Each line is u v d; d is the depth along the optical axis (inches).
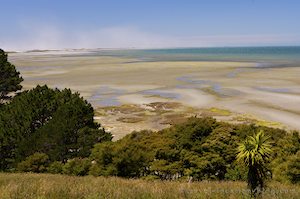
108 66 6279.5
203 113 2320.4
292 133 1015.0
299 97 2726.4
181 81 3878.0
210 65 6053.2
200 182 862.5
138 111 2464.3
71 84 3833.7
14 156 1282.0
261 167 539.5
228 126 1087.0
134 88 3462.1
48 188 623.8
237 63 6476.4
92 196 566.3
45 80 4217.5
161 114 2357.3
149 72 4960.6
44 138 1234.6
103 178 893.8
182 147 1061.1
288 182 866.8
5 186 665.0
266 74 4306.1
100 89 3447.3
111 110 2509.8
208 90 3198.8
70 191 615.2
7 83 2058.3
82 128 1270.9
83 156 1218.0
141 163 1042.1
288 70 4773.6
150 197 588.4
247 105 2512.3
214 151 1005.2
